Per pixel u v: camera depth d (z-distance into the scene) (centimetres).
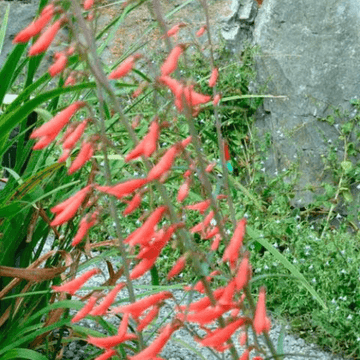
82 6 181
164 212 162
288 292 433
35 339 288
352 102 586
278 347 179
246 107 630
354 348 395
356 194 582
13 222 270
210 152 621
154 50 647
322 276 427
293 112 609
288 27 618
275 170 614
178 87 161
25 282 284
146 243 159
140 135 294
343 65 594
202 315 160
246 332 175
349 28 595
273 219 511
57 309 271
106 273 464
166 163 153
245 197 538
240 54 652
